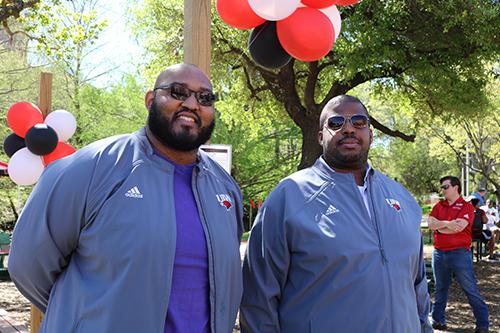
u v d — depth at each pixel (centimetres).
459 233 731
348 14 1056
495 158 2953
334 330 271
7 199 2147
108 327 216
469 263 730
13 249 238
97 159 234
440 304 766
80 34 1171
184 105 240
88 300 221
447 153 2961
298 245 282
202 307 234
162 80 245
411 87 1311
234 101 1541
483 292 1075
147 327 219
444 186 738
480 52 1098
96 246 223
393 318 274
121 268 220
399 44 1105
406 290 287
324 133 300
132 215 225
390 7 1014
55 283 240
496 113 2258
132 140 245
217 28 1250
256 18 371
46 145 508
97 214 226
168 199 234
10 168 528
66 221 229
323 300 274
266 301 285
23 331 615
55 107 2211
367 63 1047
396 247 287
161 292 222
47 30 1152
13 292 1020
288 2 344
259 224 297
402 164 3806
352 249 275
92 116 2350
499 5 936
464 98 1218
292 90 1293
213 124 252
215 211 248
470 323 800
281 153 2888
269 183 2853
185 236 233
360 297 271
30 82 1912
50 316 231
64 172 231
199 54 377
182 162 250
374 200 294
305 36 358
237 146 2661
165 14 1319
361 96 2533
